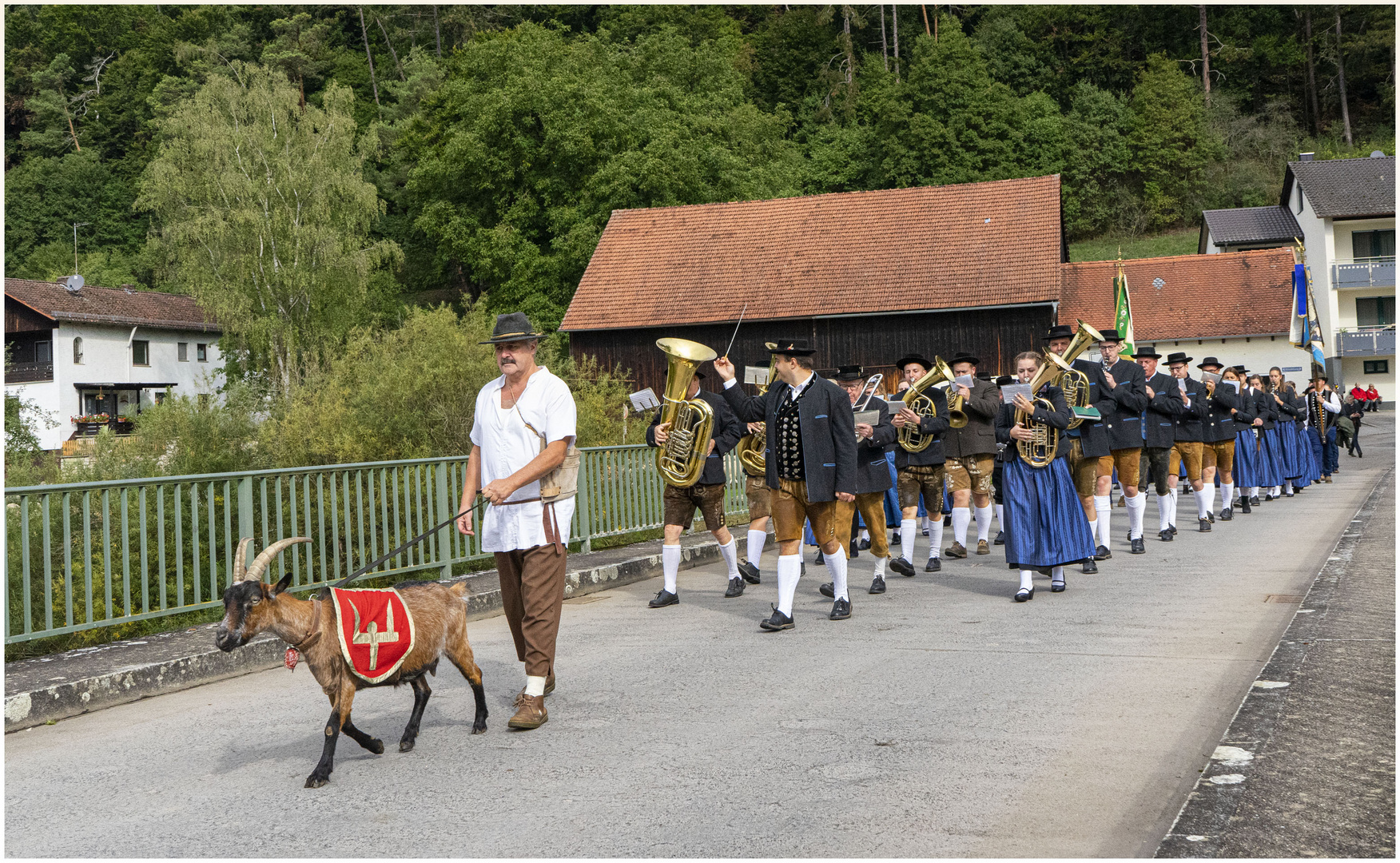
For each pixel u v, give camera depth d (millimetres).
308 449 14195
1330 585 8945
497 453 6121
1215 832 3912
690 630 8453
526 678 7062
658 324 35719
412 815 4500
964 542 12445
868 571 11641
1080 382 10789
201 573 9305
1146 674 6387
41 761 5539
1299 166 54656
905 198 37312
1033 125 67562
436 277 59000
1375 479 21688
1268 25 77938
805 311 34594
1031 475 9211
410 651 5258
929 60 64875
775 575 11656
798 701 6094
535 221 48812
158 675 6996
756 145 54344
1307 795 4262
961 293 33438
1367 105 76438
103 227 75875
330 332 44594
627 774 4926
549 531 6012
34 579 8258
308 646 4961
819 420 8234
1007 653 7121
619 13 68500
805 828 4160
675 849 3996
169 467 13180
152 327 53562
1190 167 70938
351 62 76875
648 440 9617
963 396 11766
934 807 4332
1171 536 13133
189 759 5488
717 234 38344
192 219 45344
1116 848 3865
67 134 81812
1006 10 76688
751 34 76562
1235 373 16172
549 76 49062
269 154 46406
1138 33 78062
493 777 4977
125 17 85875
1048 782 4582
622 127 47469
